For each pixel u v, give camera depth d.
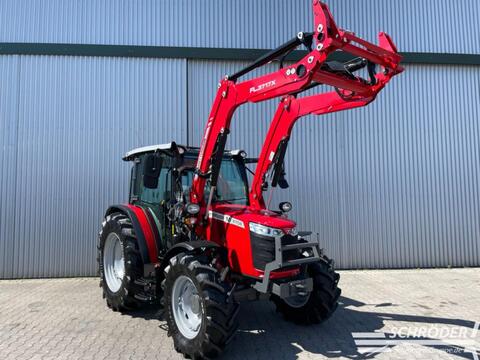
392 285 6.14
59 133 6.91
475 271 7.26
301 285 3.42
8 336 3.81
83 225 6.85
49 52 6.95
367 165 7.56
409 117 7.71
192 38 7.29
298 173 7.43
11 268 6.65
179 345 3.32
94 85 7.05
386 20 7.69
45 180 6.82
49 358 3.29
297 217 7.36
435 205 7.62
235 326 3.14
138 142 7.08
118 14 7.17
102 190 6.93
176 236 4.02
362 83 3.21
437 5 7.84
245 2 7.43
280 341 3.70
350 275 6.91
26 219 6.73
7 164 6.77
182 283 3.53
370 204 7.50
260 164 4.38
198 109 7.32
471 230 7.65
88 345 3.58
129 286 4.28
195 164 4.44
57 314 4.56
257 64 3.44
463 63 7.80
